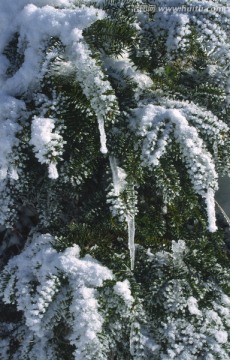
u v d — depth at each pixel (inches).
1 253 96.0
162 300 71.9
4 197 74.7
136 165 63.7
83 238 73.1
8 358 81.3
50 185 74.0
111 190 65.7
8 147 62.4
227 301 73.0
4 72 72.7
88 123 65.6
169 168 65.6
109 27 62.4
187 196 70.1
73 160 67.2
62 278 68.1
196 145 61.2
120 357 74.0
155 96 69.7
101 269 67.5
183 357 68.1
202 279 74.9
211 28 63.6
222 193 97.5
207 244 78.6
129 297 65.4
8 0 71.8
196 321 70.4
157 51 68.8
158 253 76.3
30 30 64.7
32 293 69.9
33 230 84.8
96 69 59.6
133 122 64.3
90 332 62.5
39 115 64.0
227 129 64.1
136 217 75.6
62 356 75.4
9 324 85.6
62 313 67.6
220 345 69.0
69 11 62.7
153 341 70.5
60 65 62.4
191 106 66.4
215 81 72.6
